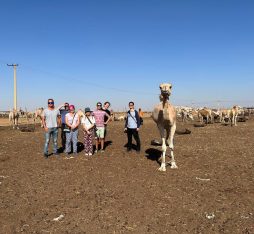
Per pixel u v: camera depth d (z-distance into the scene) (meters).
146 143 17.92
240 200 8.27
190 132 22.95
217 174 10.79
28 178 10.64
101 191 9.07
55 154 14.34
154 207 7.82
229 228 6.69
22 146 17.39
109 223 6.97
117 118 47.19
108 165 12.30
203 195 8.66
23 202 8.33
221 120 36.75
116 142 18.42
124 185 9.60
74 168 11.91
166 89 10.85
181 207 7.81
